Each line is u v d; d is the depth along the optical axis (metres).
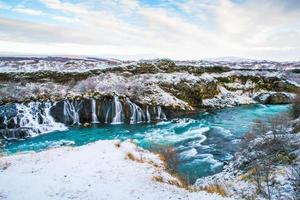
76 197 13.45
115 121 46.97
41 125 42.59
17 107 42.91
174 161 25.00
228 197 14.56
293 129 27.34
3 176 16.39
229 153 29.42
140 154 22.78
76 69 67.50
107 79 54.22
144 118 48.16
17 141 36.72
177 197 13.53
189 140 35.19
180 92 57.81
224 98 63.56
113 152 21.50
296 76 79.75
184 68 75.75
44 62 97.06
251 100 66.00
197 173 23.75
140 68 71.19
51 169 17.67
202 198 13.57
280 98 65.00
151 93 53.25
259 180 17.45
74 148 23.02
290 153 20.92
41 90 49.19
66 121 45.03
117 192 14.09
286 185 16.02
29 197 13.44
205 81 63.56
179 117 50.44
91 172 17.11
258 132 30.94
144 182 15.67
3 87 48.72
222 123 44.97
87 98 47.06
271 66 113.94
